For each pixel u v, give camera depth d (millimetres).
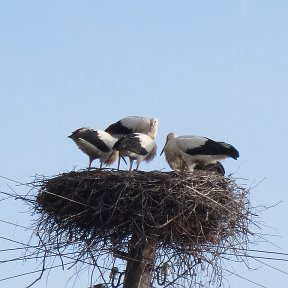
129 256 13859
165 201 14336
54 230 15023
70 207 15094
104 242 14305
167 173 15148
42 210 15336
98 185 14852
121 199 14359
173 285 13562
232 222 14938
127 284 13508
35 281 13320
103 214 14609
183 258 13859
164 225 13797
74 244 14156
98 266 13797
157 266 13703
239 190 15625
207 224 14672
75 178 15188
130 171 15180
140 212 14141
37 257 13656
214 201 14719
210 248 14070
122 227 14320
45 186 15531
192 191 14672
